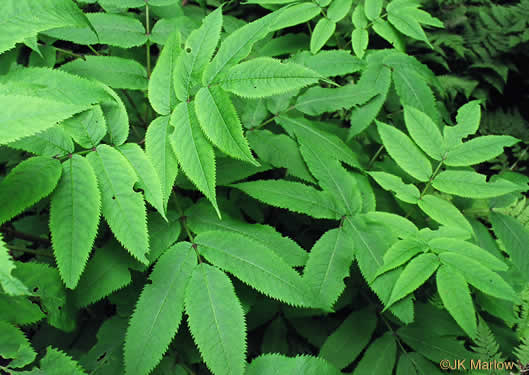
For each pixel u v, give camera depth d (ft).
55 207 1.45
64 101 1.49
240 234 1.65
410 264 1.63
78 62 1.86
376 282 1.67
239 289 1.77
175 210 1.78
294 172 1.88
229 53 1.57
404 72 2.03
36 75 1.50
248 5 2.97
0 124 1.27
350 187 1.84
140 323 1.52
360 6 2.10
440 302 2.08
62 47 2.37
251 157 1.45
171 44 1.61
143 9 2.10
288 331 2.16
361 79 2.02
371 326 1.93
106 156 1.51
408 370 1.83
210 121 1.48
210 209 1.79
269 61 1.53
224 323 1.50
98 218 1.46
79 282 1.64
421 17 2.02
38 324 1.96
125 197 1.49
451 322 1.93
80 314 2.00
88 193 1.46
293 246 1.75
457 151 1.85
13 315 1.50
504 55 3.23
